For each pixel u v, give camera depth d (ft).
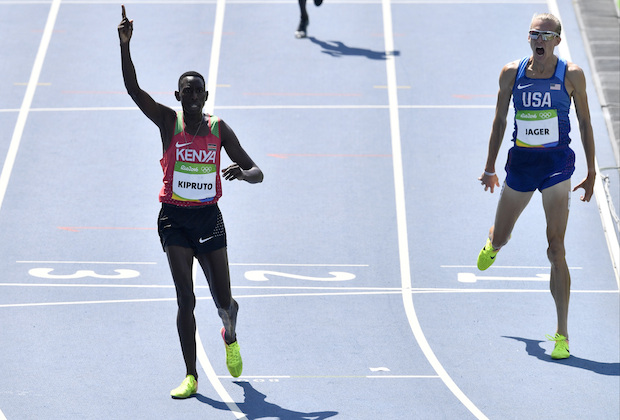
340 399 86.33
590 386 90.33
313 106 154.20
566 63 91.40
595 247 120.88
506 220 96.58
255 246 121.19
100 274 114.32
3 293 108.99
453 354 97.25
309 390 88.28
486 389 89.45
